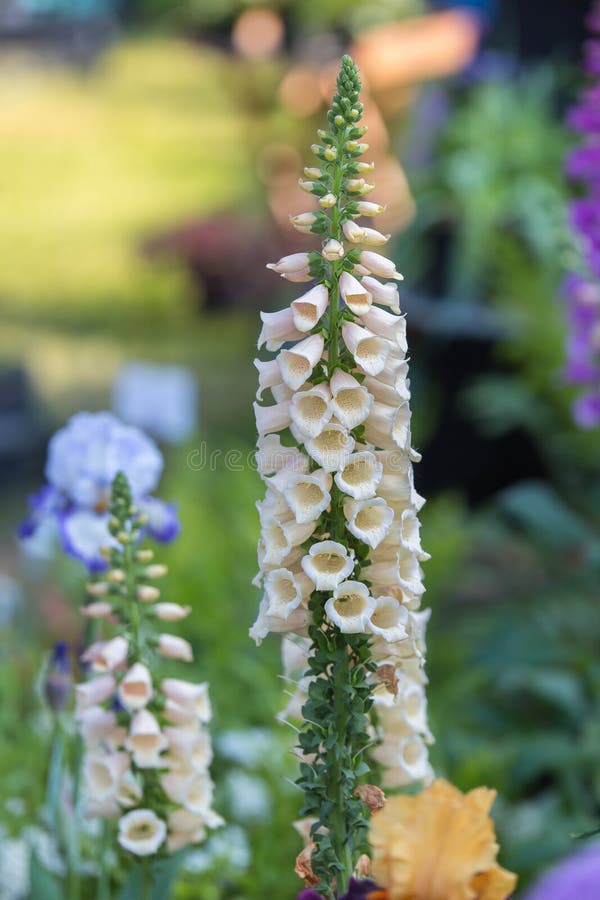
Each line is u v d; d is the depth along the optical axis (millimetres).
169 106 24078
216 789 3078
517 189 6344
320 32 10102
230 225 12086
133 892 1932
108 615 1873
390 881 1388
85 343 11008
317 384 1413
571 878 1511
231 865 2768
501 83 7102
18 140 22141
